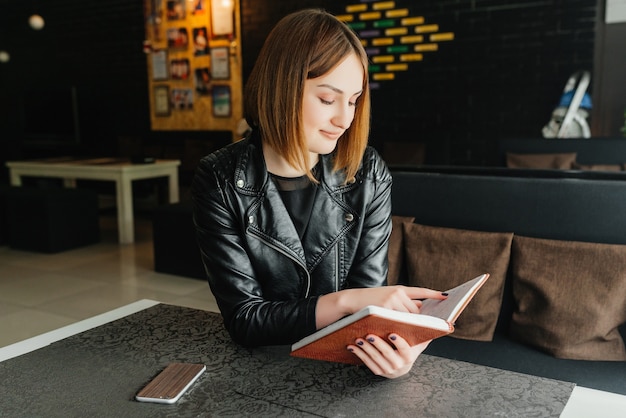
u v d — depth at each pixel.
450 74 6.18
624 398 0.94
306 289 1.23
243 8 7.10
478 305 2.08
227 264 1.17
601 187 2.03
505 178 2.21
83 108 8.41
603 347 1.89
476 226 2.25
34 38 8.64
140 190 7.06
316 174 1.22
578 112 5.56
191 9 7.40
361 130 1.17
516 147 4.43
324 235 1.23
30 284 3.96
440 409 0.88
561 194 2.09
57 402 0.90
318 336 0.93
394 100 6.48
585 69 5.60
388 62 6.44
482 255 2.15
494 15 5.89
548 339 1.94
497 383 0.97
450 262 2.19
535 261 2.05
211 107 7.48
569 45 5.63
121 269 4.33
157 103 7.85
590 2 5.49
